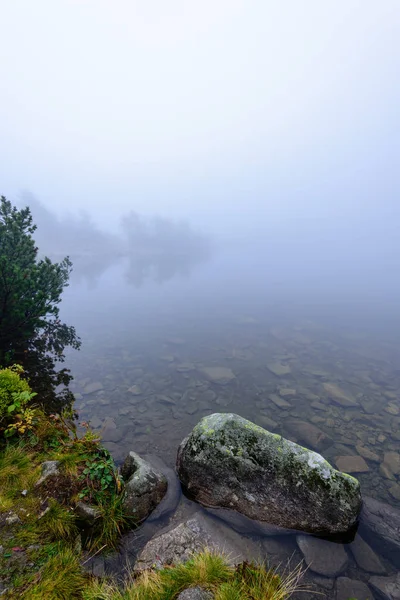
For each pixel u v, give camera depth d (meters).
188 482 5.55
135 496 4.76
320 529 4.70
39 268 11.26
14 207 11.73
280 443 5.31
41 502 4.34
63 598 3.20
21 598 3.09
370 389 10.99
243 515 5.00
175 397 10.10
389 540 4.61
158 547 4.15
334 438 7.90
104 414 8.72
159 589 3.26
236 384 11.28
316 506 4.75
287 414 9.12
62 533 3.99
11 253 11.23
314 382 11.55
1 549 3.59
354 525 4.79
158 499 5.13
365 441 7.76
